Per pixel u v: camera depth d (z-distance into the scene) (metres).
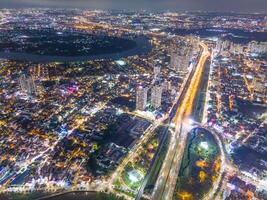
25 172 176.75
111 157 192.38
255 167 185.50
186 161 191.38
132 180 172.00
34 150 198.50
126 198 158.38
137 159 191.50
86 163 186.25
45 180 170.12
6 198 156.75
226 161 191.75
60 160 188.38
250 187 167.25
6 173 175.25
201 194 162.38
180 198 159.12
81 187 165.62
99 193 161.88
